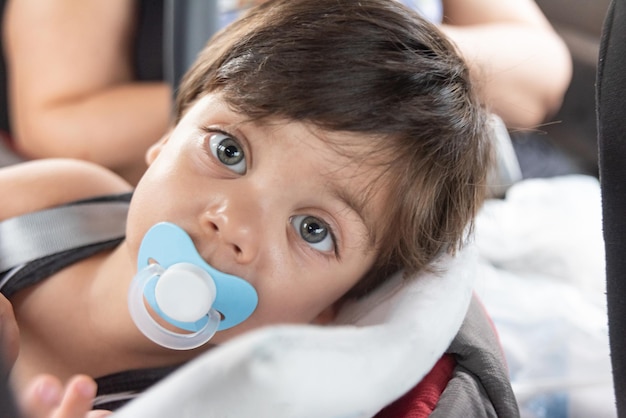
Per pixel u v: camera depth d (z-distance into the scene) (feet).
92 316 2.52
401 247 2.38
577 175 4.66
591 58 4.73
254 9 2.59
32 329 2.49
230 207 2.13
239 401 1.42
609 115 1.88
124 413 1.43
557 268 3.88
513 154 4.44
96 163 4.01
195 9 3.39
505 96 4.07
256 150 2.17
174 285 2.07
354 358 1.61
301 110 2.14
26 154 4.13
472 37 4.15
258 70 2.23
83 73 4.13
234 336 2.29
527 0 4.84
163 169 2.23
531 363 3.33
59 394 1.64
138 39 4.31
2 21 4.27
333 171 2.18
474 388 2.01
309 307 2.33
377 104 2.19
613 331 1.94
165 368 2.52
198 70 2.57
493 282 3.69
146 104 4.04
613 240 1.90
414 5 4.21
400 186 2.29
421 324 1.94
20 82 4.13
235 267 2.15
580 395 3.20
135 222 2.23
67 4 4.09
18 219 2.61
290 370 1.44
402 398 1.95
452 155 2.38
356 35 2.27
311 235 2.25
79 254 2.60
